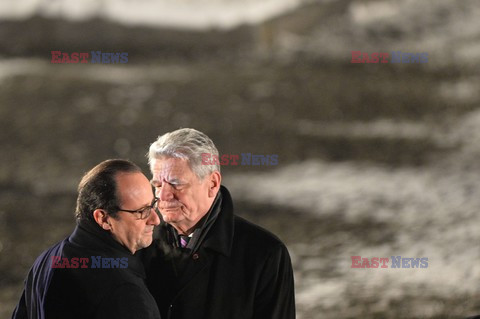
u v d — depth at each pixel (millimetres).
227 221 9820
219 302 9727
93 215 8766
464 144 37125
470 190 30828
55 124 41719
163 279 9836
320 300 20828
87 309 8453
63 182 34375
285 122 40719
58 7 59531
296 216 28922
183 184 9367
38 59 56875
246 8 58406
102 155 37812
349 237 26500
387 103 43438
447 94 44750
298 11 56938
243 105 43375
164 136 9562
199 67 52875
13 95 46219
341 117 41812
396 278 22234
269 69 51188
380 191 31406
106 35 58188
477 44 52312
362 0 58562
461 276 21953
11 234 28406
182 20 57688
